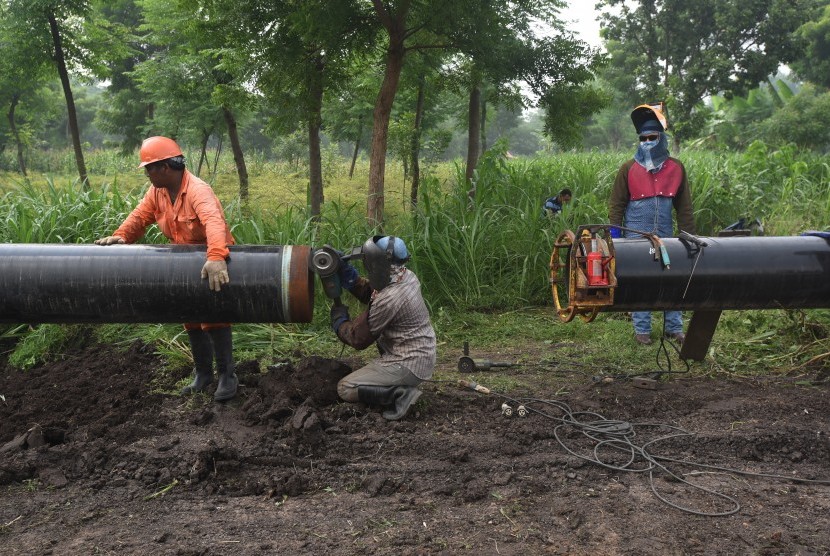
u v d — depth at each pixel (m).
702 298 4.28
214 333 4.33
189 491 3.44
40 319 4.01
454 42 8.23
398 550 2.87
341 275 4.28
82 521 3.16
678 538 2.97
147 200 4.32
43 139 51.72
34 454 3.74
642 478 3.55
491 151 9.35
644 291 4.23
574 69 8.89
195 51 11.55
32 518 3.19
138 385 4.87
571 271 4.19
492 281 7.29
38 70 12.67
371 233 7.04
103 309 3.94
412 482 3.46
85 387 4.90
